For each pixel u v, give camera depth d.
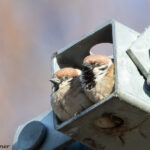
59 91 10.23
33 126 10.74
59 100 10.16
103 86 9.72
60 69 10.55
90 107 9.14
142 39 9.76
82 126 9.52
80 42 10.33
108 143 9.87
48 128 10.75
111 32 10.02
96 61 9.91
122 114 9.20
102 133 9.66
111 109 9.09
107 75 9.78
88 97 9.89
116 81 9.09
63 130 9.64
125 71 9.27
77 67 10.95
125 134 9.61
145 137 9.60
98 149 10.01
